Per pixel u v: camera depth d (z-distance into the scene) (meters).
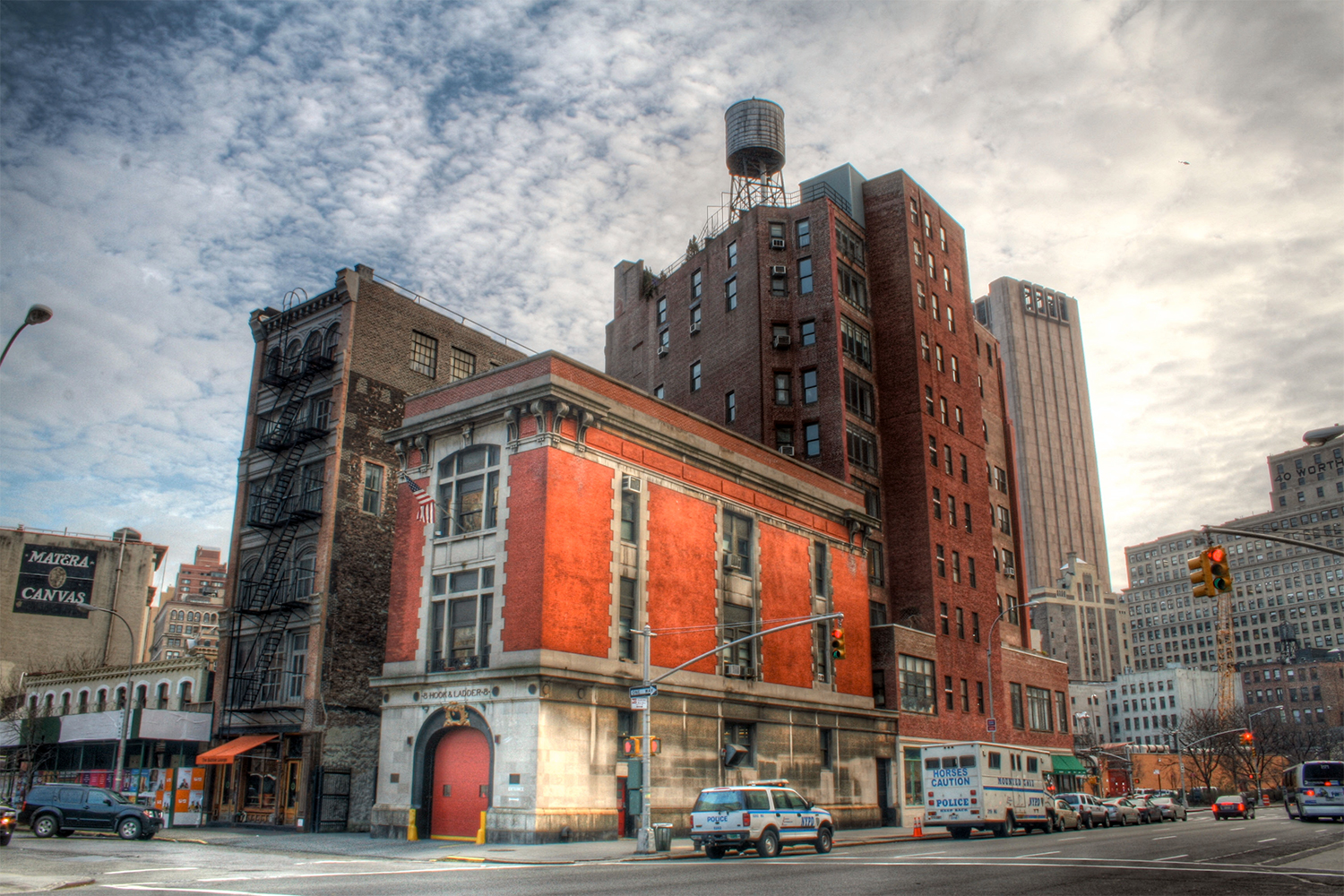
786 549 45.22
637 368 70.94
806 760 43.59
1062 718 70.75
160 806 43.41
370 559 45.25
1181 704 179.00
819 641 46.53
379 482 46.56
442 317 51.62
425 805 34.03
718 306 63.38
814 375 58.06
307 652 42.97
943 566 58.59
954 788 39.66
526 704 31.66
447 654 34.69
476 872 21.94
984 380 74.94
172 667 50.72
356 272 47.50
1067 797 49.84
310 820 40.19
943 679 55.81
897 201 63.94
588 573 34.12
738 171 68.94
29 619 75.19
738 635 41.03
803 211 61.38
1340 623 189.62
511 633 32.72
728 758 36.84
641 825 28.05
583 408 34.84
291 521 44.81
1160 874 20.31
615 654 34.50
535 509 33.34
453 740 34.12
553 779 31.22
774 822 28.16
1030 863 23.41
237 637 46.28
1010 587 71.31
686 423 40.84
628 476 36.91
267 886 18.23
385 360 48.06
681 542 38.81
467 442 36.41
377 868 23.06
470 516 35.88
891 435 60.16
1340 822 51.59
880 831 42.75
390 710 35.94
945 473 61.16
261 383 50.16
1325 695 174.62
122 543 80.19
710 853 28.03
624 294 74.56
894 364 61.19
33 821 33.38
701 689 37.97
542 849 28.56
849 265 61.12
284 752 42.44
